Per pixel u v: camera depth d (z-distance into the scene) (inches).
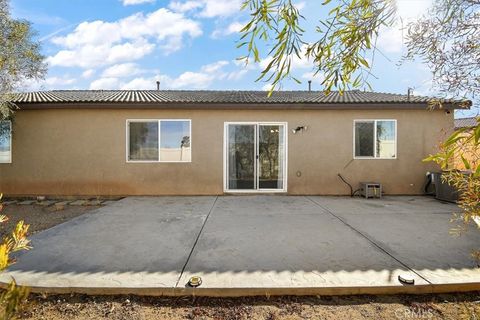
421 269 117.0
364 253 135.3
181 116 305.4
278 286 103.1
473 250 138.3
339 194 308.5
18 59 212.7
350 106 298.8
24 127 302.0
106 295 102.9
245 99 333.4
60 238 160.6
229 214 218.4
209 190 308.2
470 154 59.9
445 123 304.8
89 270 117.5
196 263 124.3
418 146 307.4
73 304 98.2
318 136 309.0
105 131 303.0
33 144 302.8
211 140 307.4
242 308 96.2
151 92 424.5
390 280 107.3
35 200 291.3
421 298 101.3
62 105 291.7
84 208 251.9
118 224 190.4
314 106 299.9
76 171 303.6
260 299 101.2
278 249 141.2
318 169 309.1
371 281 106.6
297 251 138.4
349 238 158.1
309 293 102.5
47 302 99.3
